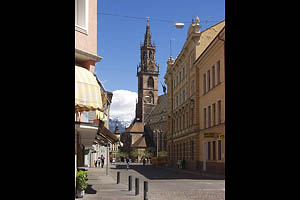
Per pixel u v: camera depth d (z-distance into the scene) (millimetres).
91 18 15180
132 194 16859
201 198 15484
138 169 52938
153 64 148125
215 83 35094
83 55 14461
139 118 148625
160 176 33688
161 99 145875
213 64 35812
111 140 21594
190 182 25500
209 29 43469
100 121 15867
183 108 51406
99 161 60781
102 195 16219
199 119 42219
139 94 149125
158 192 18094
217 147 34000
